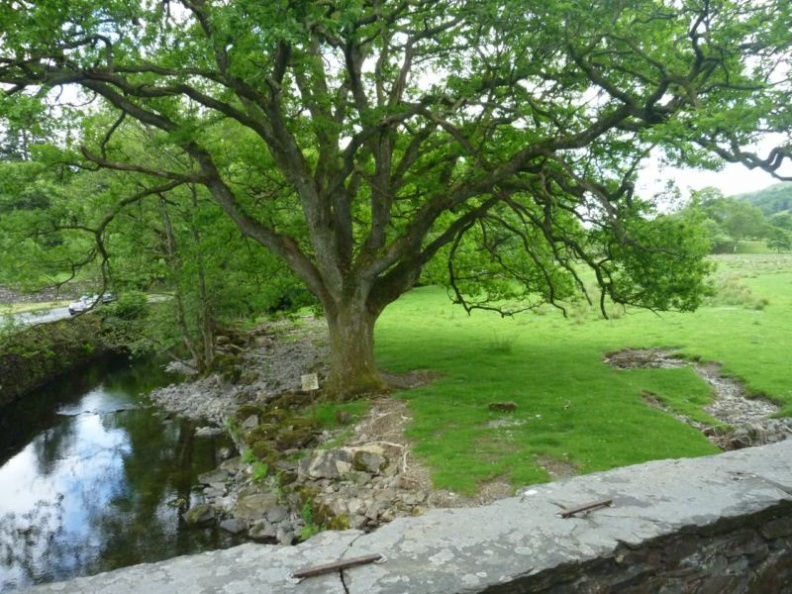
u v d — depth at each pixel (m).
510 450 10.88
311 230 14.60
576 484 4.50
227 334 30.58
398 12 11.60
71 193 19.12
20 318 22.48
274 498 11.10
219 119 13.70
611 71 13.01
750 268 46.25
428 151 15.67
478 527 3.83
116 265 21.12
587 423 12.18
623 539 3.71
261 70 10.96
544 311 32.12
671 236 14.07
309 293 21.52
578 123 13.67
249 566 3.37
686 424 12.45
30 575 9.76
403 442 11.73
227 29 8.96
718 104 10.08
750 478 4.59
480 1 11.32
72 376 25.77
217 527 10.95
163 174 13.82
